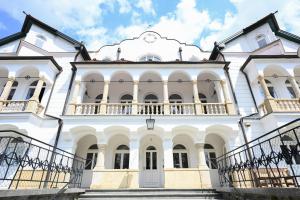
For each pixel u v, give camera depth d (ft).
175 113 45.03
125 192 33.01
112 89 56.54
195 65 49.60
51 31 58.70
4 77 51.75
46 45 56.70
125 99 56.75
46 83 48.75
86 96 55.42
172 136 43.52
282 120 40.47
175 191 33.42
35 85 51.37
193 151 47.55
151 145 49.19
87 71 48.85
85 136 48.96
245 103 47.62
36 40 56.13
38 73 50.44
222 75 48.47
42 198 20.75
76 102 45.37
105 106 44.70
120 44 63.05
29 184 35.91
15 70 46.75
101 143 41.63
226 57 54.90
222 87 47.42
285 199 15.71
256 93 48.16
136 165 39.86
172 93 57.62
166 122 42.57
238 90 49.47
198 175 39.09
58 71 51.93
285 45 56.65
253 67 48.49
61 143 41.88
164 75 48.62
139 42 63.41
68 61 54.24
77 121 42.24
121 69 49.11
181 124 42.27
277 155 18.81
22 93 49.44
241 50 57.52
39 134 42.75
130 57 60.90
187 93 56.80
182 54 61.67
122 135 48.14
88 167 46.65
